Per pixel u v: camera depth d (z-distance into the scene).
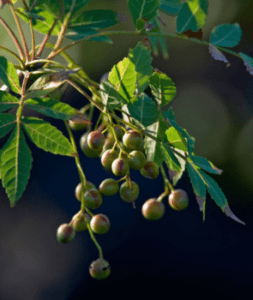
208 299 5.45
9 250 6.10
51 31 1.64
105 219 1.86
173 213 6.43
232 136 7.49
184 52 7.72
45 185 6.67
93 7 6.61
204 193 1.49
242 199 6.85
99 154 1.76
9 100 1.27
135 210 6.42
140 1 1.57
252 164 7.10
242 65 7.61
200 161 1.54
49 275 5.88
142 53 1.38
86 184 1.83
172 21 5.30
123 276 5.78
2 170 1.20
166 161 1.51
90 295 5.66
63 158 6.88
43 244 6.14
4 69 1.31
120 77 1.37
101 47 7.19
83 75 1.71
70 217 6.31
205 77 7.79
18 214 6.42
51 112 1.28
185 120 7.77
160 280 5.70
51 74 1.30
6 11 4.62
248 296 5.48
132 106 1.43
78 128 1.85
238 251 5.98
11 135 1.24
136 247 6.05
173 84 1.43
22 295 5.69
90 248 6.10
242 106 7.60
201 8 1.63
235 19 7.16
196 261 5.88
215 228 6.31
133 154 1.57
